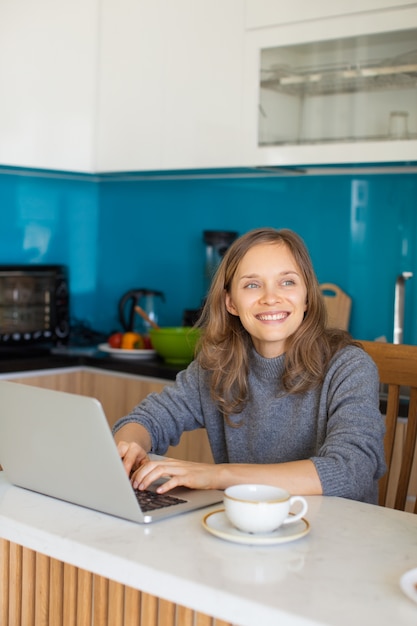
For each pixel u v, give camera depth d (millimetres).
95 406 1293
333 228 3387
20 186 3820
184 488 1562
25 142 3400
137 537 1274
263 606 1030
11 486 1565
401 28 2756
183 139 3332
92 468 1358
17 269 3529
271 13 3045
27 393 1405
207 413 1990
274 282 1749
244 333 1887
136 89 3453
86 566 1233
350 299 3334
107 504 1379
